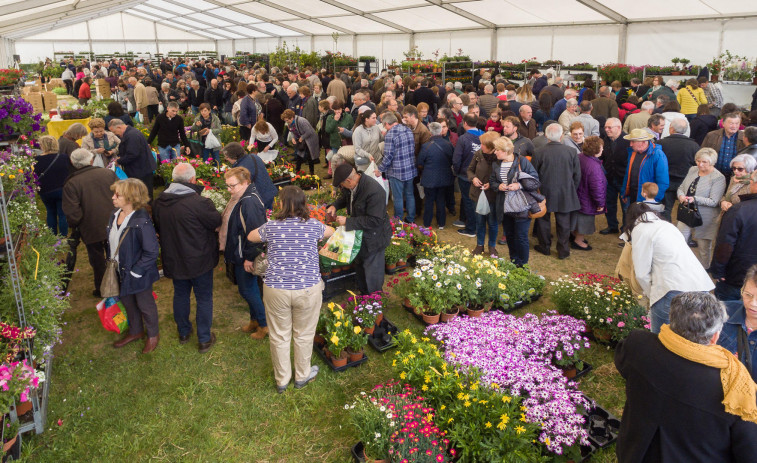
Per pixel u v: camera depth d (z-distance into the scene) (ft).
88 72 78.13
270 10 72.84
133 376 13.75
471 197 20.59
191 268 13.94
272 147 30.12
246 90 35.88
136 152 21.44
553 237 23.95
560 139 19.79
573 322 14.33
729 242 13.24
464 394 11.10
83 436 11.64
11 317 11.56
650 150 19.03
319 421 12.11
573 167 19.80
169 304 17.74
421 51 70.03
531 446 10.49
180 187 13.71
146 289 14.35
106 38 117.19
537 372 12.15
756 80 37.42
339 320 14.10
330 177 32.45
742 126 23.80
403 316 16.74
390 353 14.69
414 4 55.21
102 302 14.52
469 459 10.41
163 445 11.42
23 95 49.80
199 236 13.89
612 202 23.50
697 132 25.16
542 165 19.90
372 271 15.66
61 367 14.08
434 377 11.64
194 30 111.96
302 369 13.02
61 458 10.99
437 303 15.81
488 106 31.35
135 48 120.26
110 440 11.48
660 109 28.50
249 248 13.44
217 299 18.16
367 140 23.63
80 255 21.70
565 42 53.62
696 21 43.19
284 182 29.48
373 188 14.76
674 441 6.93
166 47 122.31
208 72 62.03
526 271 18.16
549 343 13.38
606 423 11.71
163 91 49.88
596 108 28.45
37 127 15.35
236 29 100.58
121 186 13.44
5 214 10.96
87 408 12.39
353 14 65.87
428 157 22.76
